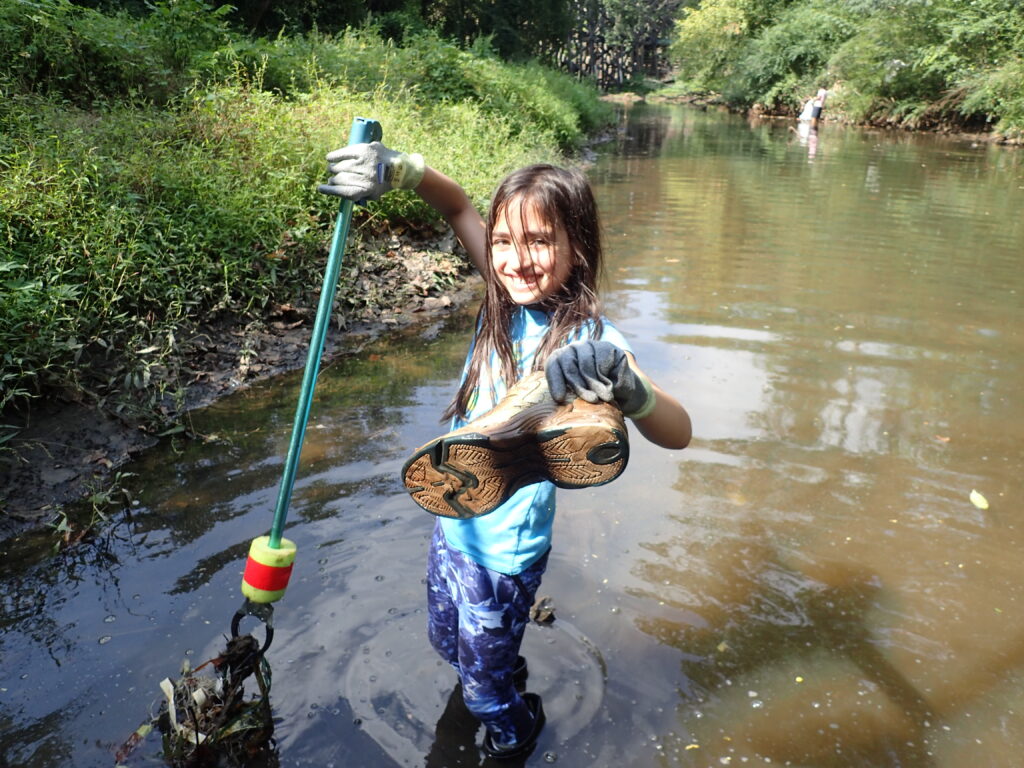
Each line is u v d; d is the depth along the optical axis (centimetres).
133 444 359
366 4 1897
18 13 673
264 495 321
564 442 151
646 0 5125
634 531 303
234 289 490
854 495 330
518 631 200
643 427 177
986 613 266
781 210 948
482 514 169
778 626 258
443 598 209
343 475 336
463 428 161
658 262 681
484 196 725
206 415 390
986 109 2138
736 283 621
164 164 530
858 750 214
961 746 216
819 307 567
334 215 603
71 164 492
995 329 530
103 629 249
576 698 227
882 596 272
